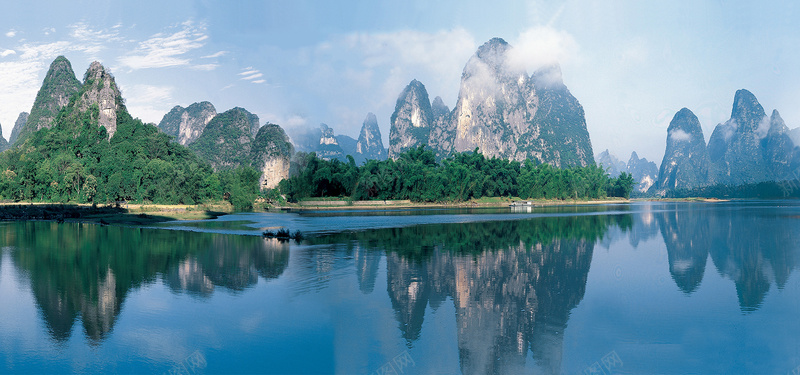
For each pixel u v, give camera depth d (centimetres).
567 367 1688
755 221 7900
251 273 3084
